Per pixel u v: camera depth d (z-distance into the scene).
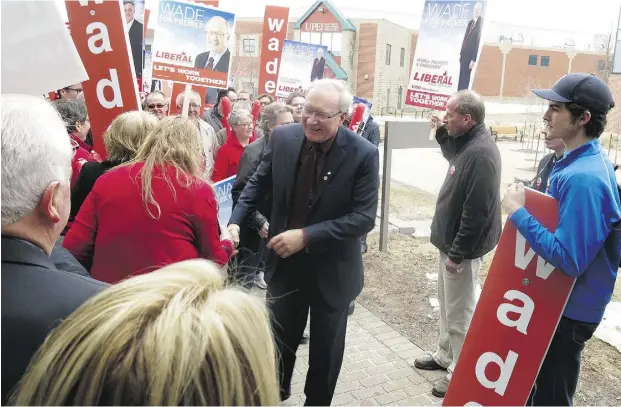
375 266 5.63
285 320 2.69
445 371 3.50
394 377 3.42
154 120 2.44
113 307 0.74
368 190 2.52
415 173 10.69
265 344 0.76
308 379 2.75
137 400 0.66
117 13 2.81
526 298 2.11
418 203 8.47
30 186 1.12
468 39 4.02
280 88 7.45
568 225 1.91
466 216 2.92
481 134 3.00
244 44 22.19
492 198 2.91
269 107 3.71
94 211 2.06
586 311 2.04
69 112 3.48
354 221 2.48
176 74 4.38
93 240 2.08
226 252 2.30
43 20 1.86
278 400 0.79
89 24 2.82
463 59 4.06
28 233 1.15
